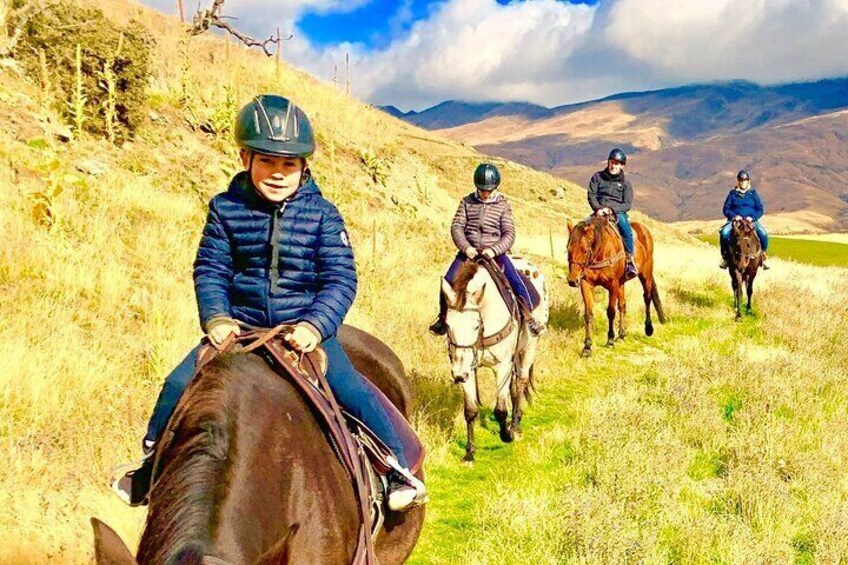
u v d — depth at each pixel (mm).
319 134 18375
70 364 6285
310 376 2932
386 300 11656
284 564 2176
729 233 15414
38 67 11945
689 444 7758
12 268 7383
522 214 34969
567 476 6938
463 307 6539
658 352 12430
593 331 13414
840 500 6324
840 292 19094
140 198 10641
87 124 11930
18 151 9789
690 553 5375
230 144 14852
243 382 2580
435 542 5676
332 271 2924
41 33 11977
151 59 15219
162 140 13352
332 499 2674
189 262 9633
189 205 11477
